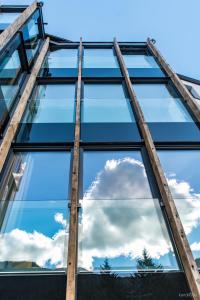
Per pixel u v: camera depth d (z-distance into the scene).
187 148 5.70
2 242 3.59
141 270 3.36
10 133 5.36
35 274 3.25
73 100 7.36
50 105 7.17
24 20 7.82
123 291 3.11
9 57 6.41
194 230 3.93
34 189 4.62
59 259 3.43
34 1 9.55
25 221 3.87
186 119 6.70
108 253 3.52
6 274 3.23
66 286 3.09
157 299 3.05
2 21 7.34
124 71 8.51
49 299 3.01
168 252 3.58
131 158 5.37
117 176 4.94
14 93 6.84
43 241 3.62
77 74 8.73
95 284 3.16
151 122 6.50
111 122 6.43
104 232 3.76
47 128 6.14
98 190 4.62
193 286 3.05
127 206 4.10
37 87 8.05
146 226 3.87
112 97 7.71
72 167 4.88
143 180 4.83
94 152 5.48
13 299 3.00
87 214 3.96
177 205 4.23
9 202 4.09
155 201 4.20
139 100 7.42
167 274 3.30
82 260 3.43
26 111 6.69
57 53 11.09
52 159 5.28
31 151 5.46
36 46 9.88
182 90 7.52
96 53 11.06
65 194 4.48
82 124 6.30
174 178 5.04
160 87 8.27
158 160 4.88
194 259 3.46
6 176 4.75
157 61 9.83
